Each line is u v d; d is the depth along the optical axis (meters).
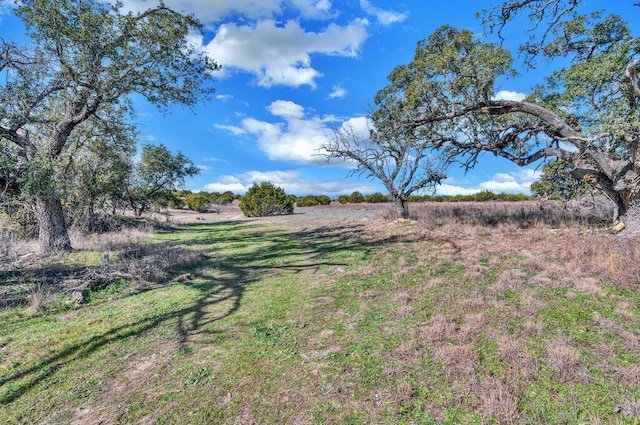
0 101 8.87
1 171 8.52
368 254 8.73
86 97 9.80
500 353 3.41
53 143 9.87
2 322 4.86
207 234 15.77
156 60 9.88
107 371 3.54
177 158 23.08
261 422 2.65
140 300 5.85
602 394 2.74
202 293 6.19
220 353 3.84
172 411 2.85
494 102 10.01
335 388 3.05
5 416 2.87
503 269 6.38
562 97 9.63
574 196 11.62
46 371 3.57
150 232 16.41
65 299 5.78
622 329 3.78
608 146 9.37
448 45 10.45
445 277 6.15
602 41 10.32
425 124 12.07
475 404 2.71
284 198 26.66
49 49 9.21
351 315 4.74
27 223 11.75
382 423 2.57
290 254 9.65
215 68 11.28
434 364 3.32
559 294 4.94
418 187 14.31
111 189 14.90
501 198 30.53
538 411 2.58
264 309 5.21
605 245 7.07
